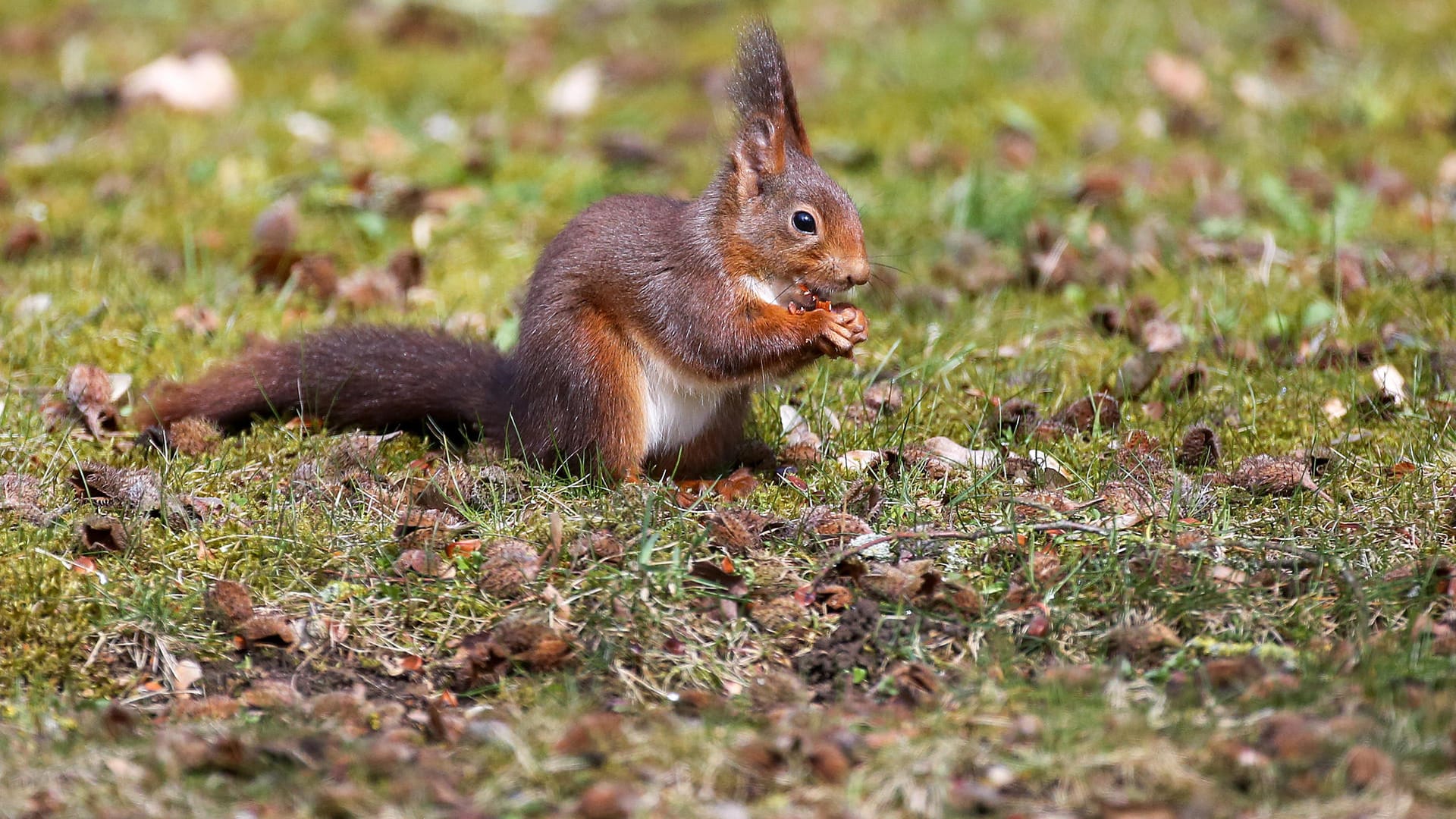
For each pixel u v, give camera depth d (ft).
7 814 19.83
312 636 25.03
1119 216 47.09
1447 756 20.13
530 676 23.98
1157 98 56.13
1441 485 29.22
